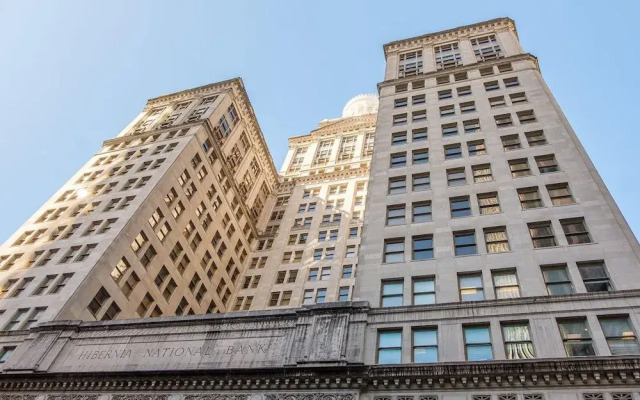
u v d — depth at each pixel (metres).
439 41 64.88
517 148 38.81
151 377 30.12
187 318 35.00
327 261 70.06
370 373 25.31
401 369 24.81
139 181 60.59
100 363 33.62
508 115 43.28
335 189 86.12
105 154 71.88
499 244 31.20
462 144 41.38
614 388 21.44
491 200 34.72
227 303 68.88
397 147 43.91
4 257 52.75
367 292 30.84
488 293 28.23
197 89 86.75
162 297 55.56
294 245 76.25
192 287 62.00
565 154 36.53
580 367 22.17
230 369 28.41
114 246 49.47
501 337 25.38
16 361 35.53
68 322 38.00
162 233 57.75
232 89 84.06
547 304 25.97
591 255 28.16
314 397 25.70
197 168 68.19
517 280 28.48
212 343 32.19
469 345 25.78
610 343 23.64
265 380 27.23
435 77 54.56
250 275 73.94
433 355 25.92
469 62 57.50
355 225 75.50
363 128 100.94
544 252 29.36
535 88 46.19
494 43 60.59
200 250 64.94
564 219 31.11
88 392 31.33
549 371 22.47
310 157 98.56
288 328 31.00
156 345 33.66
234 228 75.19
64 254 50.09
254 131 90.81
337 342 27.94
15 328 41.97
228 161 78.56
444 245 32.31
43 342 36.81
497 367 23.31
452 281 29.56
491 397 22.80
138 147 70.81
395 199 37.75
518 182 35.28
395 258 32.91
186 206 63.47
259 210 87.19
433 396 23.67
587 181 33.47
